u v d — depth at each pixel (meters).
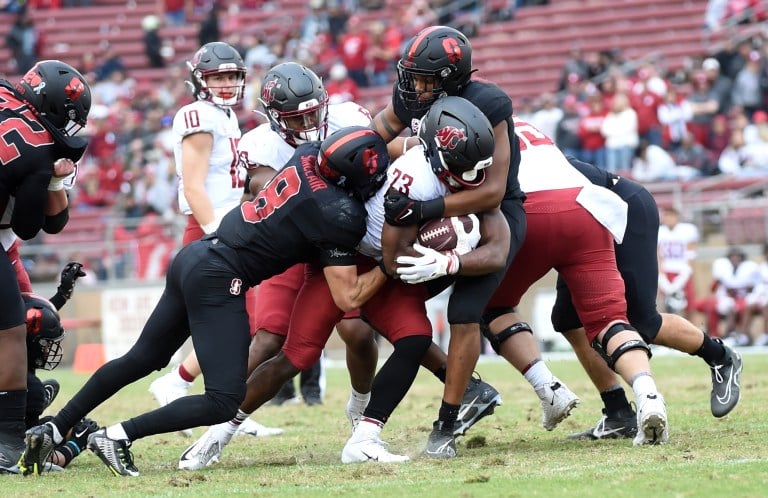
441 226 19.02
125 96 75.56
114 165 67.94
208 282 18.94
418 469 18.58
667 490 15.70
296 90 21.30
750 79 59.78
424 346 19.78
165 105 72.88
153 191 63.12
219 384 18.73
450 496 15.84
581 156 59.12
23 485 18.02
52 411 31.75
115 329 54.41
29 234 19.36
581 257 20.64
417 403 30.52
